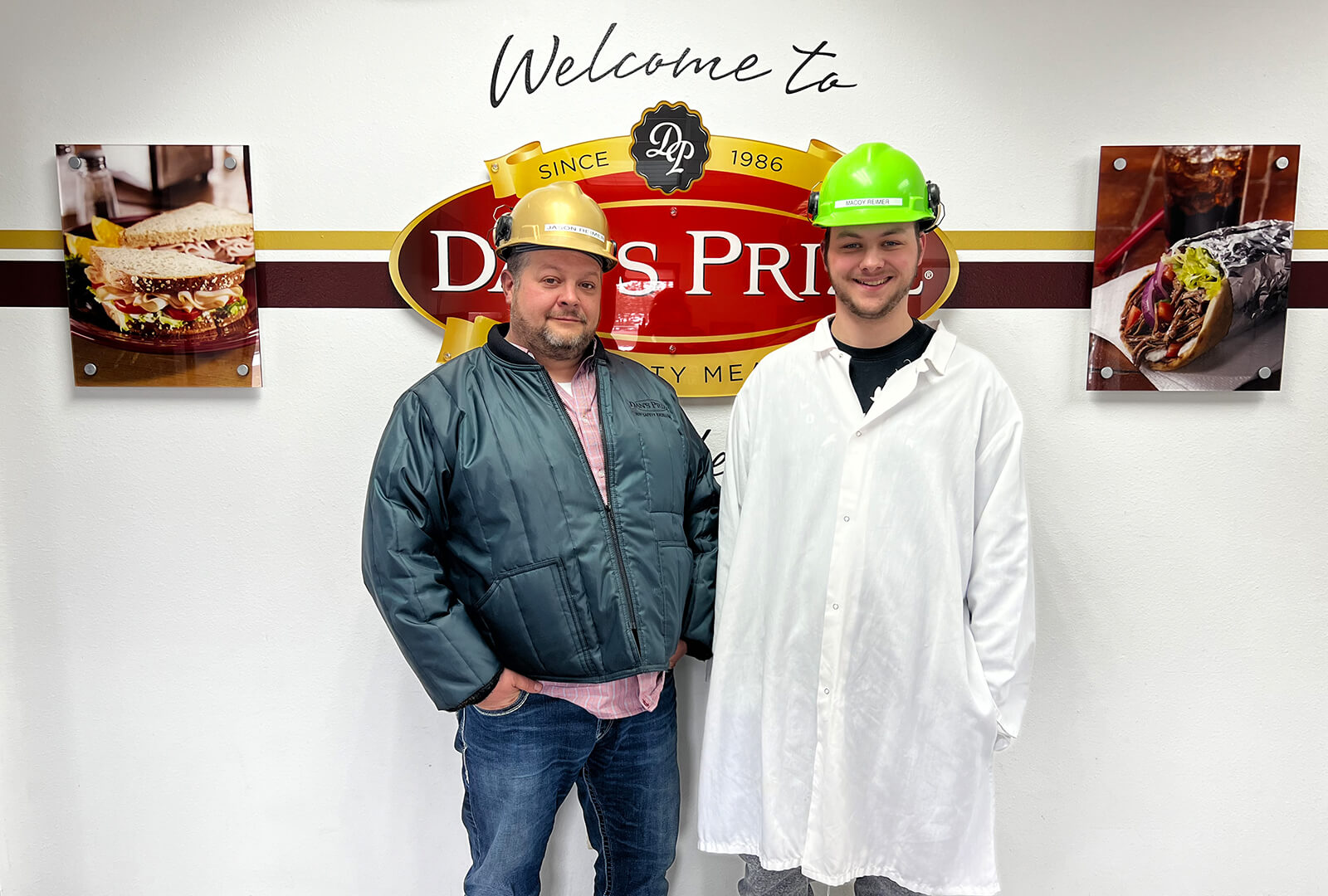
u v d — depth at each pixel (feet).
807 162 5.47
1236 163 5.41
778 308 5.60
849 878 4.67
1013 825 6.03
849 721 4.60
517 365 4.58
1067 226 5.53
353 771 5.99
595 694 4.69
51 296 5.58
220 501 5.74
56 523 5.76
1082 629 5.87
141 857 6.02
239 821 6.02
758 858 4.99
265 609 5.84
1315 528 5.78
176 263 5.49
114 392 5.65
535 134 5.42
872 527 4.50
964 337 5.63
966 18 5.37
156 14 5.34
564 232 4.42
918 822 4.63
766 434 4.73
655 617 4.65
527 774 4.69
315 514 5.75
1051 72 5.41
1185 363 5.57
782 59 5.39
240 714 5.94
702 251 5.53
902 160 4.41
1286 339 5.62
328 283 5.54
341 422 5.66
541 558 4.44
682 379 5.64
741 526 4.73
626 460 4.63
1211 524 5.78
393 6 5.32
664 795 5.07
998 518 4.52
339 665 5.89
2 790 5.99
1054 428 5.70
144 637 5.87
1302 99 5.43
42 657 5.88
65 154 5.39
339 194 5.47
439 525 4.56
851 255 4.40
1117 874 6.01
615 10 5.33
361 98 5.40
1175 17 5.37
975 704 4.46
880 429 4.51
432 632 4.30
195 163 5.41
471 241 5.48
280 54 5.37
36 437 5.69
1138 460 5.73
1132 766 5.99
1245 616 5.86
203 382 5.60
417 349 5.60
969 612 4.69
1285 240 5.46
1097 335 5.57
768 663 4.65
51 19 5.36
